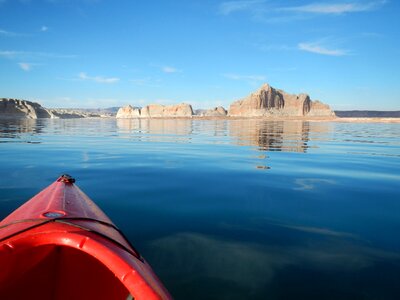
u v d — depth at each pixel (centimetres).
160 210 561
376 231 485
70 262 267
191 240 443
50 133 2645
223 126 4362
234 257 398
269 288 336
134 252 240
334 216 546
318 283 347
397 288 340
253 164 1042
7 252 203
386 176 866
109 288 251
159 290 196
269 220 525
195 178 820
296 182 786
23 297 249
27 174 846
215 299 316
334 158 1201
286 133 2786
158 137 2273
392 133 2825
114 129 3484
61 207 306
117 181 774
